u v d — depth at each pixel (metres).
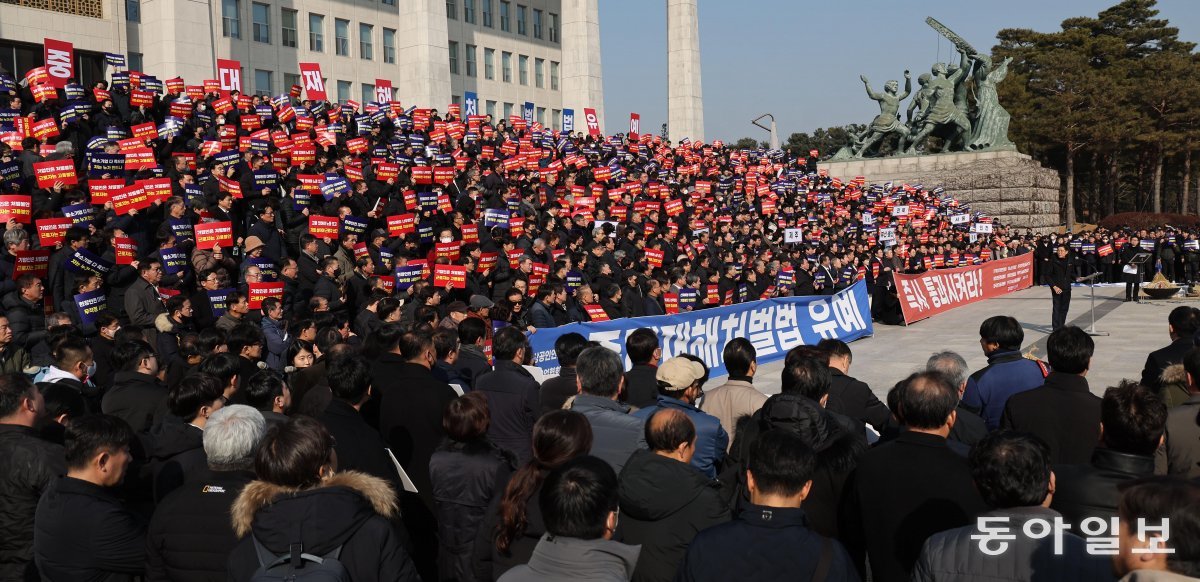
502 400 6.12
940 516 3.81
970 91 64.19
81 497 4.11
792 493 3.38
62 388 5.47
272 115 20.95
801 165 45.09
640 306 16.11
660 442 4.20
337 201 14.23
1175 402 5.98
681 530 4.01
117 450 4.22
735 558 3.23
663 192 27.84
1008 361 6.41
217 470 4.05
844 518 4.47
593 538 3.31
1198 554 2.42
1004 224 48.66
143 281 9.84
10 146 14.94
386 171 17.69
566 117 37.00
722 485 4.33
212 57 33.03
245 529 3.52
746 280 20.47
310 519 3.43
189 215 12.52
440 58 43.78
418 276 12.72
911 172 53.72
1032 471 3.18
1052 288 19.23
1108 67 80.31
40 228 10.20
